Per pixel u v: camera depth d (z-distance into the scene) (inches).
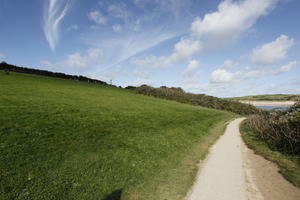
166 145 563.5
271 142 631.8
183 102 2511.1
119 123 682.2
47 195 271.3
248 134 879.1
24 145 384.2
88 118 660.1
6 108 586.6
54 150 392.2
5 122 471.5
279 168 418.9
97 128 578.2
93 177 334.0
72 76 3513.8
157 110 1157.7
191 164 443.5
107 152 438.9
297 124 531.8
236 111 2662.4
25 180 289.1
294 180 353.7
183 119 1021.8
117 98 1434.5
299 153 502.0
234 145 653.9
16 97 784.9
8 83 1224.8
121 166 390.0
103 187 311.7
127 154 450.3
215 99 3038.9
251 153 551.8
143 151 486.6
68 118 612.7
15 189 267.7
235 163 456.1
